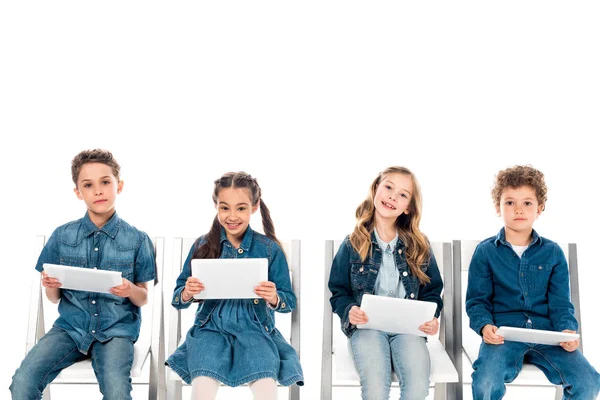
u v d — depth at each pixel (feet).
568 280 8.96
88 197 8.66
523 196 8.83
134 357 8.54
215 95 11.71
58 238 8.94
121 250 8.92
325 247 9.17
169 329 8.91
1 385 10.21
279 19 11.80
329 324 8.95
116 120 11.66
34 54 11.56
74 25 11.60
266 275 7.98
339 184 11.64
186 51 11.70
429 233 11.56
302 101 11.71
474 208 11.59
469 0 11.57
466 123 11.61
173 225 11.53
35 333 8.82
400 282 8.99
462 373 8.87
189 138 11.68
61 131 11.60
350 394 11.02
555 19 11.43
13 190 11.53
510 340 8.22
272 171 11.69
